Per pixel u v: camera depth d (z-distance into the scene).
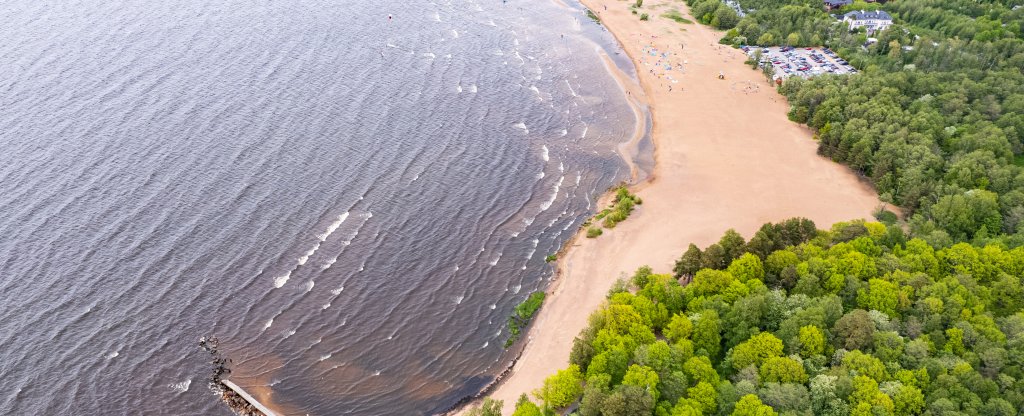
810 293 92.12
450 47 186.25
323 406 86.56
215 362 90.88
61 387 86.00
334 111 148.75
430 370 92.12
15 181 118.94
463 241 115.44
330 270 106.75
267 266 106.19
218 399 86.25
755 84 174.38
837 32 194.12
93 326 93.88
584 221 122.38
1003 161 123.06
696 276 95.75
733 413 74.81
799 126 154.25
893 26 188.62
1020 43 170.75
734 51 193.88
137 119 139.25
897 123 136.25
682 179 133.75
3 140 129.50
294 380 89.44
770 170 136.75
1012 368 78.44
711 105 163.88
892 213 120.00
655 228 118.44
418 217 119.94
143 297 98.81
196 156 129.38
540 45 195.00
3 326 92.62
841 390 76.62
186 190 120.25
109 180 121.06
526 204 126.12
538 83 172.38
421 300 103.06
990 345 81.56
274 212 117.06
